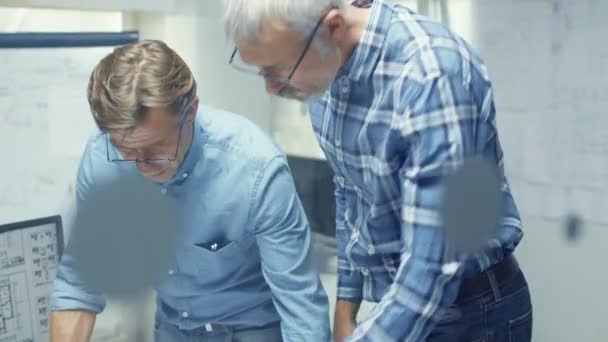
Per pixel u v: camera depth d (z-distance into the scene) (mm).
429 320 884
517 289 1099
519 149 1752
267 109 2000
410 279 875
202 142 1181
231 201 1195
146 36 1890
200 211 1220
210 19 1937
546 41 1673
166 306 1387
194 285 1313
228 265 1271
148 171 1118
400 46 924
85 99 1751
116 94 971
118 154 1245
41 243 1700
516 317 1100
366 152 1007
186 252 1270
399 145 928
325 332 1235
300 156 1933
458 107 868
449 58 891
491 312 1065
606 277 1662
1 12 1625
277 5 827
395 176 970
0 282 1631
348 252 1195
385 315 892
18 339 1672
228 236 1233
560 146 1688
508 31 1723
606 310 1672
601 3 1587
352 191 1156
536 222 1752
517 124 1745
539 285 1771
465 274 993
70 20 1751
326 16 863
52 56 1678
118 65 999
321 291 1244
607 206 1637
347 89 993
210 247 1247
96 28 1807
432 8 1806
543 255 1753
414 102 877
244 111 1986
